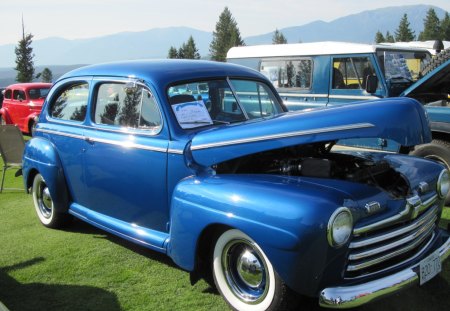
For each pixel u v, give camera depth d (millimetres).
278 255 2797
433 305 3373
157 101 3826
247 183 3119
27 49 52188
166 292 3682
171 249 3561
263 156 3637
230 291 3283
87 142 4418
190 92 4008
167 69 4098
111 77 4309
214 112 4125
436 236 3516
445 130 5707
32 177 5422
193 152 3557
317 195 2834
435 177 3541
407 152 4207
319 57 8188
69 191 4926
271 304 2984
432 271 3188
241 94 4402
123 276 3994
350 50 7758
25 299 3654
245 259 3143
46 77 69562
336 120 3057
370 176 3365
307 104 8367
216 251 3303
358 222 2861
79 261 4344
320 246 2689
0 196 7031
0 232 5289
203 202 3201
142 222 4055
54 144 4945
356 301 2746
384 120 2955
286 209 2764
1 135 7129
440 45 8094
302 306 3363
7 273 4141
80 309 3475
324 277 2789
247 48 9570
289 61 8680
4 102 14883
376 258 2963
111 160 4160
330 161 3359
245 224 2920
